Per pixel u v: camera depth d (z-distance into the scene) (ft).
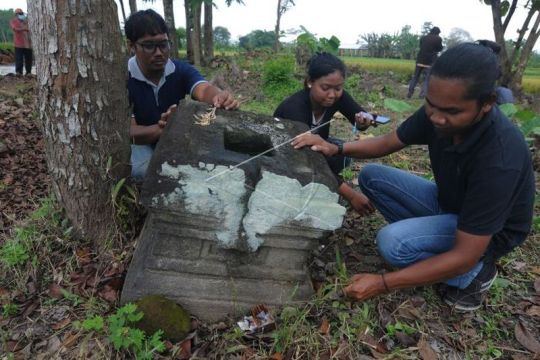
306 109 9.65
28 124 16.57
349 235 9.95
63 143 8.02
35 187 11.62
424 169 14.85
